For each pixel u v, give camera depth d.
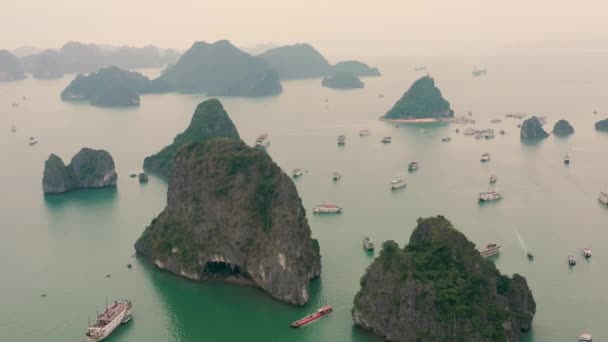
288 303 191.75
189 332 179.12
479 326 156.25
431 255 174.88
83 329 182.25
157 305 195.38
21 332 181.12
